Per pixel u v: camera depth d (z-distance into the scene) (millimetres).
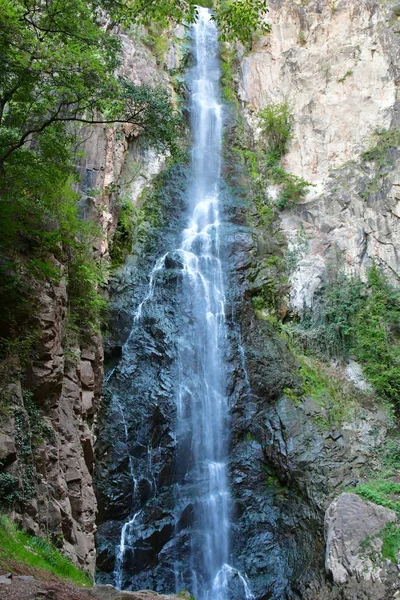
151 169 24359
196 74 30469
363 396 20031
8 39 9539
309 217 25250
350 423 18766
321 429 18266
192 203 24547
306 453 17625
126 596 6660
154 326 19203
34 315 10367
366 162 25391
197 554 15734
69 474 11047
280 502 17188
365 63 27891
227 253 22641
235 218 24906
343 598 13844
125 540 14984
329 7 30359
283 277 23641
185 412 17891
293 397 19281
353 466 17328
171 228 22984
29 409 9891
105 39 11734
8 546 7031
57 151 12133
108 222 19000
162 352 18703
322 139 27453
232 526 16641
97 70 10789
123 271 20266
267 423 18719
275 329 21625
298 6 31234
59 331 11281
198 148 27438
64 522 10125
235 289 21641
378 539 14461
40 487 9398
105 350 18016
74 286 13898
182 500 16391
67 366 12266
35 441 9711
